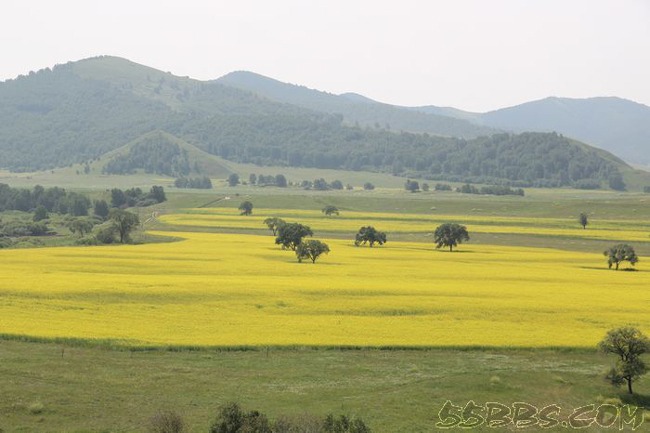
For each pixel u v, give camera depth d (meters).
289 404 43.03
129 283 77.94
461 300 71.38
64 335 54.28
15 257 113.06
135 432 38.38
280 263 109.94
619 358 50.62
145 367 48.78
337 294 73.81
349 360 51.88
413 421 41.44
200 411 41.44
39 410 40.59
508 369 50.84
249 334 56.44
